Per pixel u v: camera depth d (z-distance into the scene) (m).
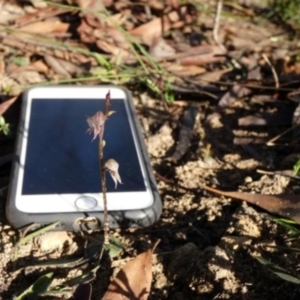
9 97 0.23
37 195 0.18
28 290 0.16
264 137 0.22
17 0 0.28
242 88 0.24
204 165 0.21
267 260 0.16
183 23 0.28
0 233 0.18
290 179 0.20
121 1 0.28
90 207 0.18
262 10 0.30
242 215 0.18
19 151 0.19
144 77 0.25
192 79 0.25
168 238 0.18
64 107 0.21
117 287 0.16
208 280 0.16
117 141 0.20
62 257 0.17
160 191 0.20
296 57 0.27
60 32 0.27
